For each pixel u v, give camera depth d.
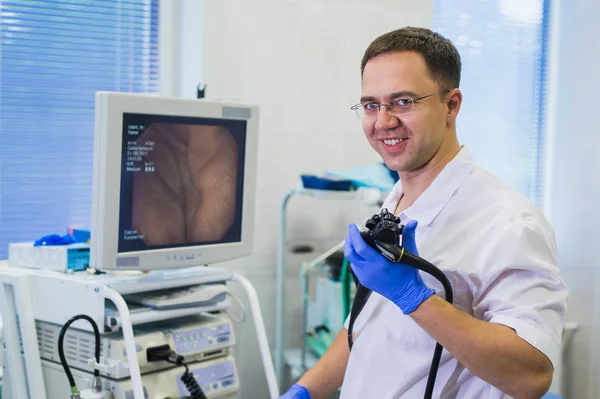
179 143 1.89
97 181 1.75
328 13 2.81
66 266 1.93
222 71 2.64
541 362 1.16
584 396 3.18
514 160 3.43
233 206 2.06
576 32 3.30
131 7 2.68
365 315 1.41
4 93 2.46
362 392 1.39
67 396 1.87
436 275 1.20
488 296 1.24
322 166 2.86
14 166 2.49
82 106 2.61
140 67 2.71
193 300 1.88
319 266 2.62
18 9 2.47
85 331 1.81
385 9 2.92
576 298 3.23
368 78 1.31
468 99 3.32
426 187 1.39
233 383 1.98
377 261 1.20
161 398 1.78
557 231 3.36
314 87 2.82
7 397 2.00
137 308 1.82
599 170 3.17
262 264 2.78
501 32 3.36
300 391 1.52
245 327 2.75
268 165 2.76
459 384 1.30
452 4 3.25
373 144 1.34
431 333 1.18
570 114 3.32
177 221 1.92
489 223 1.29
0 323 2.23
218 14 2.61
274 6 2.71
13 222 2.49
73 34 2.57
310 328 2.66
